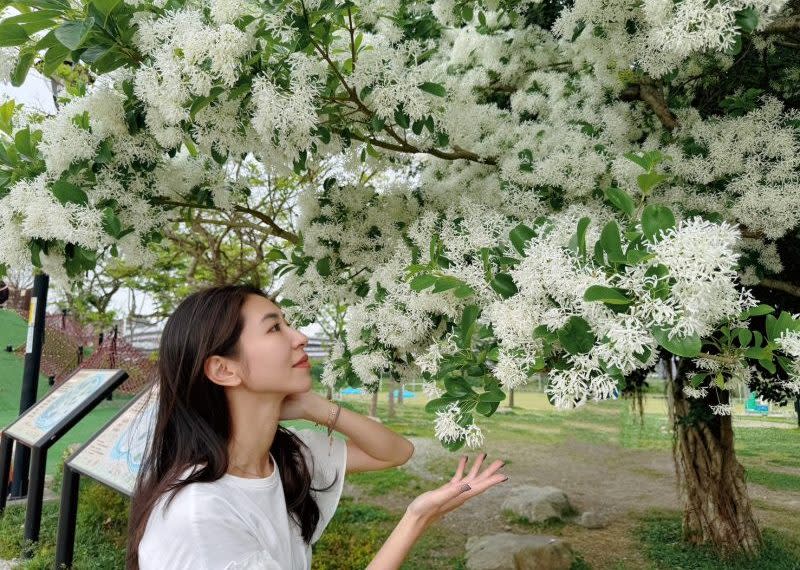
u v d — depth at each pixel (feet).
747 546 13.98
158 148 6.88
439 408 4.86
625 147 8.29
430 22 7.25
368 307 7.34
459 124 7.86
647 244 3.67
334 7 5.44
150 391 3.79
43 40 5.34
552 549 12.97
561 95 9.63
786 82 8.96
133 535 2.99
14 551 11.06
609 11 6.15
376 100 6.06
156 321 25.12
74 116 6.36
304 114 5.55
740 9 4.42
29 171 6.37
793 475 21.63
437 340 6.66
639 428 29.84
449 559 13.57
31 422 12.38
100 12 5.27
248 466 3.24
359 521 15.47
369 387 8.03
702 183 7.24
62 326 30.94
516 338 4.49
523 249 4.79
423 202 8.97
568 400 4.07
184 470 2.93
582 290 3.77
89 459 9.25
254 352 3.11
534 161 7.92
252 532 2.89
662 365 15.12
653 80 8.25
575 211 6.79
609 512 17.19
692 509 14.60
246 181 9.05
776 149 6.73
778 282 8.27
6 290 36.99
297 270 9.10
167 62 5.29
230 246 20.80
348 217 8.74
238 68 5.50
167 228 9.06
